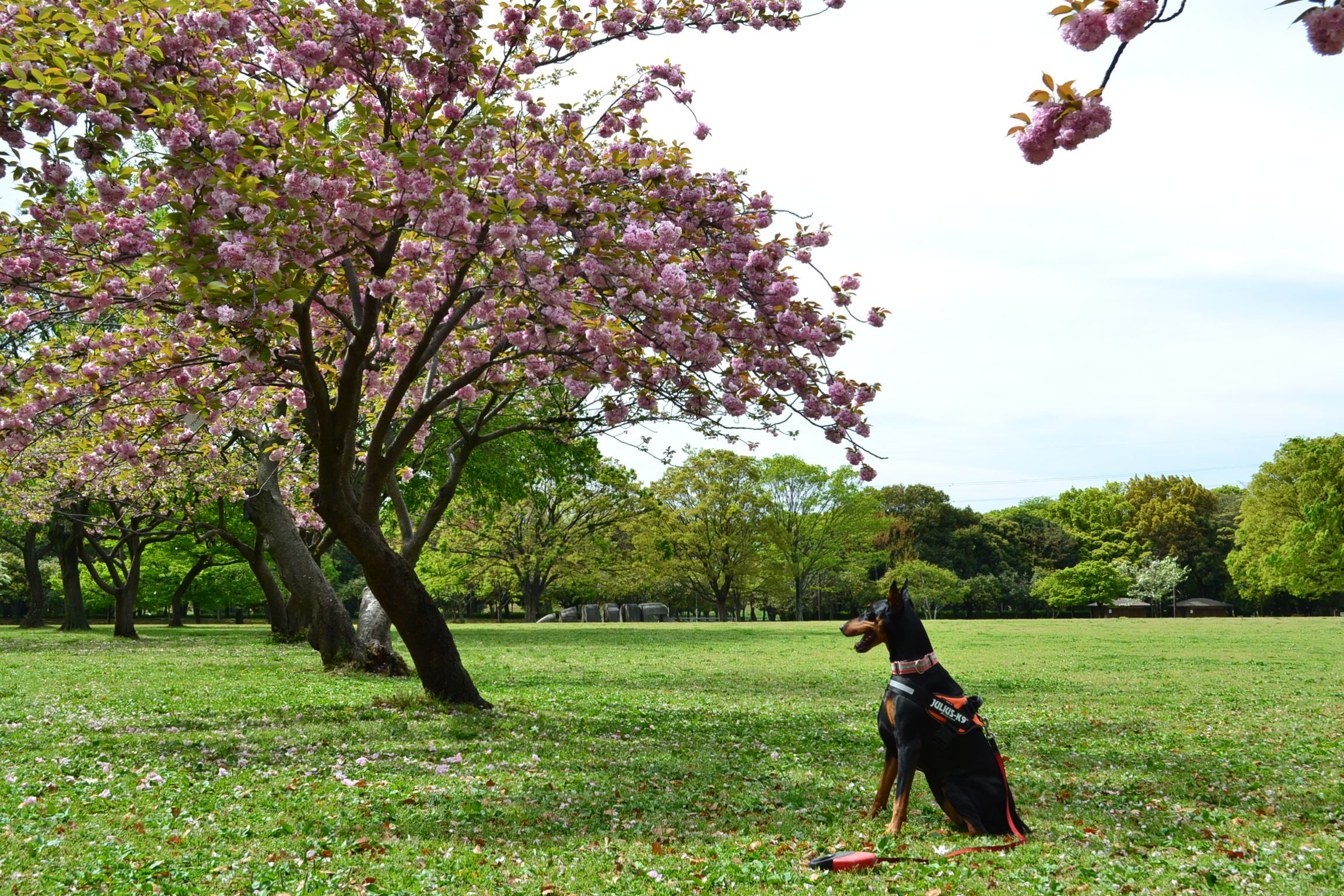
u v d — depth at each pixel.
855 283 10.42
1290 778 8.52
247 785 7.50
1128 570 87.50
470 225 8.62
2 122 7.01
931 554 86.31
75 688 15.04
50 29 7.43
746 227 10.21
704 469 65.94
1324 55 3.44
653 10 10.55
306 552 20.33
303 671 18.83
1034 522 93.50
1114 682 18.64
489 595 72.62
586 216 9.52
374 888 4.97
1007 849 5.80
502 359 12.09
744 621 82.50
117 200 7.55
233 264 7.32
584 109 10.72
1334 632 41.78
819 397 10.39
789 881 5.15
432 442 27.03
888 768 6.75
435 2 8.73
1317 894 4.97
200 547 41.16
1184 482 95.12
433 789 7.43
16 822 6.14
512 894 4.93
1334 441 63.06
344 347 14.65
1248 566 70.88
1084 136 4.00
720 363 10.46
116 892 4.82
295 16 8.88
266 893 4.91
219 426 15.94
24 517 27.12
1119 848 5.88
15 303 10.02
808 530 69.94
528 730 10.79
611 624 59.59
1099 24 3.79
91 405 12.06
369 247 8.73
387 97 9.40
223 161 7.54
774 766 8.82
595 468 36.16
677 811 6.90
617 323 11.30
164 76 7.94
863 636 6.70
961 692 6.37
